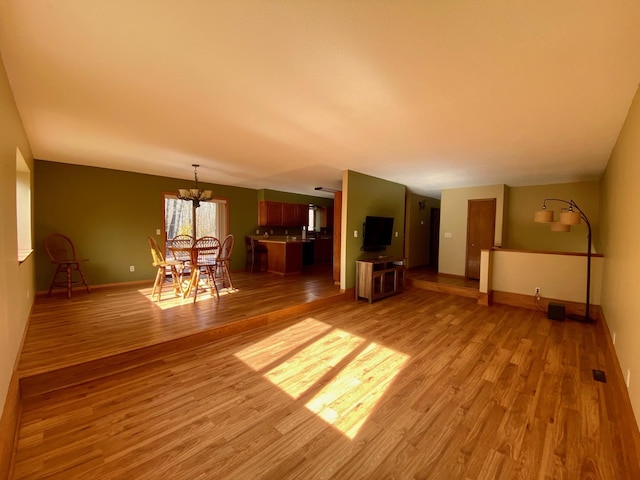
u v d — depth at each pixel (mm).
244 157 4336
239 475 1594
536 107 2396
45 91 2225
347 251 5320
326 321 4184
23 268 3025
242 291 5273
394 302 5266
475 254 6559
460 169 4895
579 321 4238
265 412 2137
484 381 2590
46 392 2352
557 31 1461
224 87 2145
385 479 1573
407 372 2740
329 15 1389
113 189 5426
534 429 1975
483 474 1605
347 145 3600
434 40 1562
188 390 2412
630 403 1828
